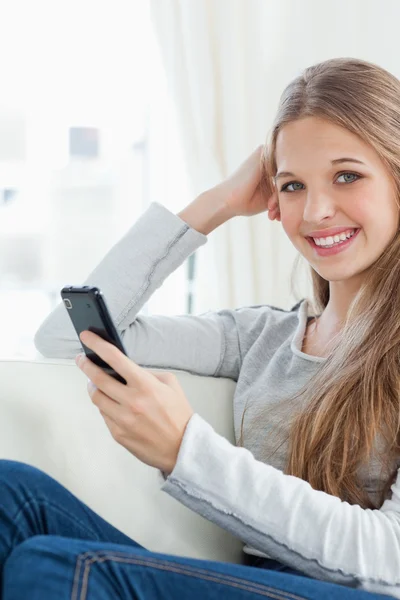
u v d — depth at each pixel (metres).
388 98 1.31
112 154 2.77
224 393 1.46
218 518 1.06
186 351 1.49
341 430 1.25
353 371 1.27
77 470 1.32
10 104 2.75
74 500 1.03
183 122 2.43
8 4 2.70
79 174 2.79
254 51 2.41
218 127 2.43
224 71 2.41
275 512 1.04
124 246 1.49
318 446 1.27
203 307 2.47
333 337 1.39
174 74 2.42
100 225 2.81
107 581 0.86
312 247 1.34
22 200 2.80
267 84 2.47
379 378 1.24
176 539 1.33
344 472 1.22
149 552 0.91
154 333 1.48
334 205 1.29
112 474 1.33
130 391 1.06
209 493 1.05
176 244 1.48
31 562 0.85
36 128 2.76
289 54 2.46
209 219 1.53
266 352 1.48
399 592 1.02
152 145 2.63
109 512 1.32
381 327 1.28
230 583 0.89
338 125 1.28
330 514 1.04
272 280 2.42
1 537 0.96
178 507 1.35
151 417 1.05
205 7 2.39
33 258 2.82
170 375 1.12
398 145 1.29
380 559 1.03
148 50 2.68
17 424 1.32
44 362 1.39
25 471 1.01
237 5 2.40
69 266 2.83
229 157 2.43
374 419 1.22
